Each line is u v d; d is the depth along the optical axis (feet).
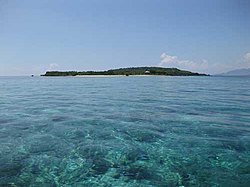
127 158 25.20
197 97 76.54
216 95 82.84
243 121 40.22
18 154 25.96
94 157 25.43
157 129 35.42
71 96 80.18
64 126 36.96
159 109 52.70
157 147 28.19
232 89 112.57
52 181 20.74
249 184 20.29
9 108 54.03
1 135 32.27
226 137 31.50
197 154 26.16
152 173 22.18
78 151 26.89
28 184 20.21
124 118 42.86
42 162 24.16
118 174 21.97
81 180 20.95
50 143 29.27
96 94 86.48
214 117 43.60
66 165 23.59
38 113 47.78
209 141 30.01
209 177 21.42
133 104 60.64
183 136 32.09
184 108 54.08
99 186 20.01
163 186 19.98
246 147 27.96
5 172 22.09
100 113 47.80
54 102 64.39
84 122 39.63
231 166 23.40
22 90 106.11
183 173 22.13
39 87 126.00
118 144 29.17
